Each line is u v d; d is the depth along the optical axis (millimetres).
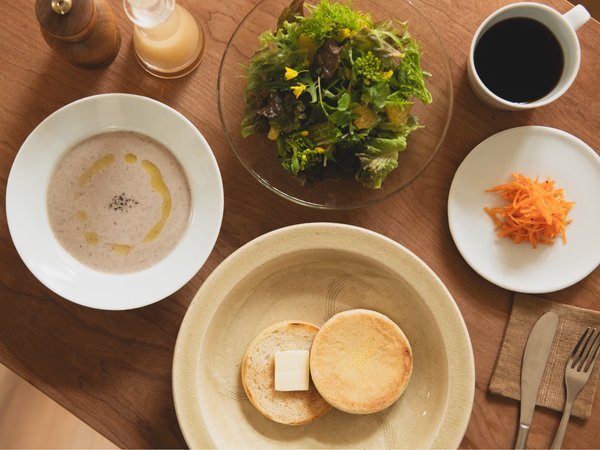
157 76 556
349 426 548
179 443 550
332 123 495
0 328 556
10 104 554
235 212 561
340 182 539
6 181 555
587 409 545
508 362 550
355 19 489
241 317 555
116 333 557
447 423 511
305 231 511
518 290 544
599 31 559
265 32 516
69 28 489
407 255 511
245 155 527
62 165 542
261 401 536
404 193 562
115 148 546
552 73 524
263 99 509
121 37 558
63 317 557
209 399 524
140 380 554
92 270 543
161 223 547
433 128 527
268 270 539
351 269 547
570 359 549
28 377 553
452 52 562
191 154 534
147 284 536
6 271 558
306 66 497
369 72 480
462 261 562
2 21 551
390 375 532
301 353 535
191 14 556
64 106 527
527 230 541
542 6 504
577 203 557
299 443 543
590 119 562
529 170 558
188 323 503
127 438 550
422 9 562
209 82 561
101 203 548
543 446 551
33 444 827
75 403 552
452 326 512
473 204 557
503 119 563
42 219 542
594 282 562
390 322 537
